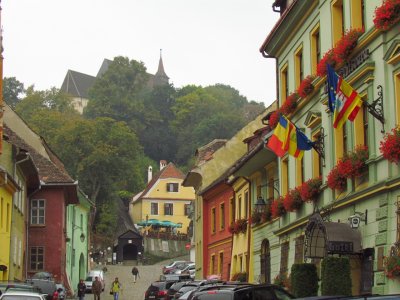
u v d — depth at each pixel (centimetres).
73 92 18062
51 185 5194
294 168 2745
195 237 5481
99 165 9856
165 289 4150
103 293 6191
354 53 2073
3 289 2361
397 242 1769
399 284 1747
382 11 1808
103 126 10088
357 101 1894
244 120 14012
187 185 5609
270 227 3164
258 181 3544
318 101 2439
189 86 15888
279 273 2895
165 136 14675
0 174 3412
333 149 2269
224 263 4381
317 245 2220
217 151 5088
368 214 1970
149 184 11944
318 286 2250
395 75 1820
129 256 10431
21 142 5297
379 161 1897
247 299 1725
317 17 2464
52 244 5166
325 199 2342
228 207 4356
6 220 3762
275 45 2966
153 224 11219
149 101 15375
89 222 7556
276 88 3039
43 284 3253
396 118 1809
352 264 2086
